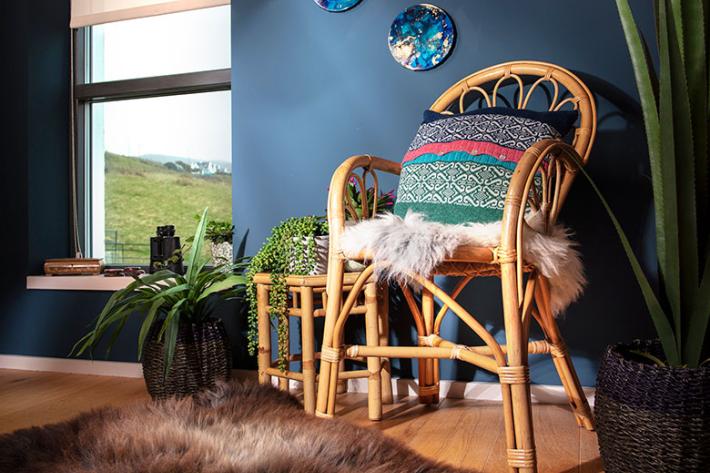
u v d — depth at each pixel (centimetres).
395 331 244
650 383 136
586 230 227
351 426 158
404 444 149
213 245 273
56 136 316
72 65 318
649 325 222
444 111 227
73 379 277
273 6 261
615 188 225
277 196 260
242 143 265
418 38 243
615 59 225
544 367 229
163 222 310
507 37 235
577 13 228
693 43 149
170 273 234
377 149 249
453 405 224
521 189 151
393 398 236
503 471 156
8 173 306
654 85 163
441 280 239
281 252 213
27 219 302
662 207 155
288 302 241
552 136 190
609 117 225
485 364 151
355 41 251
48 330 298
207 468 122
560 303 186
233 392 185
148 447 137
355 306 216
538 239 161
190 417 162
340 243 169
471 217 179
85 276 294
